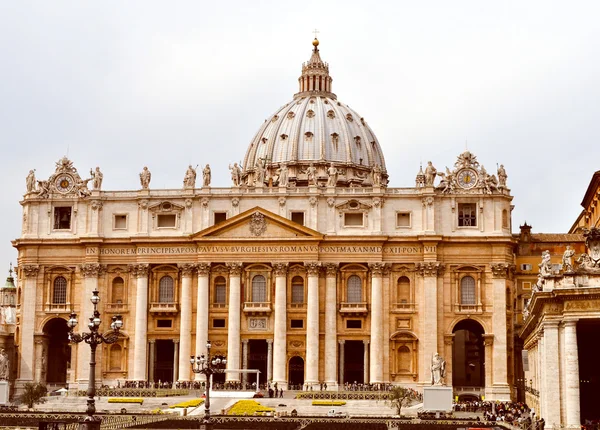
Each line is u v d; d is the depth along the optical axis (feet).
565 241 487.61
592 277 212.84
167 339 460.14
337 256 454.81
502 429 270.87
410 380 444.55
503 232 452.76
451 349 446.60
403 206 457.68
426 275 448.65
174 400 393.29
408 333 447.01
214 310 457.68
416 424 296.10
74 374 459.32
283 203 460.14
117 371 460.14
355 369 467.11
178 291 463.42
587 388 269.03
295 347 451.94
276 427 275.80
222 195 462.60
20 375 462.60
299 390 432.25
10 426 264.11
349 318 451.53
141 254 464.24
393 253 453.99
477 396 443.73
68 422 263.49
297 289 457.27
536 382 291.17
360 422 305.53
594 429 230.48
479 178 457.27
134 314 461.78
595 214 451.12
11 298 648.38
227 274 459.32
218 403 380.37
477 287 448.65
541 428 230.68
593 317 209.97
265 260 456.45
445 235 452.35
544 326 219.61
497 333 443.32
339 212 458.91
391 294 452.35
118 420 295.07
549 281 218.18
